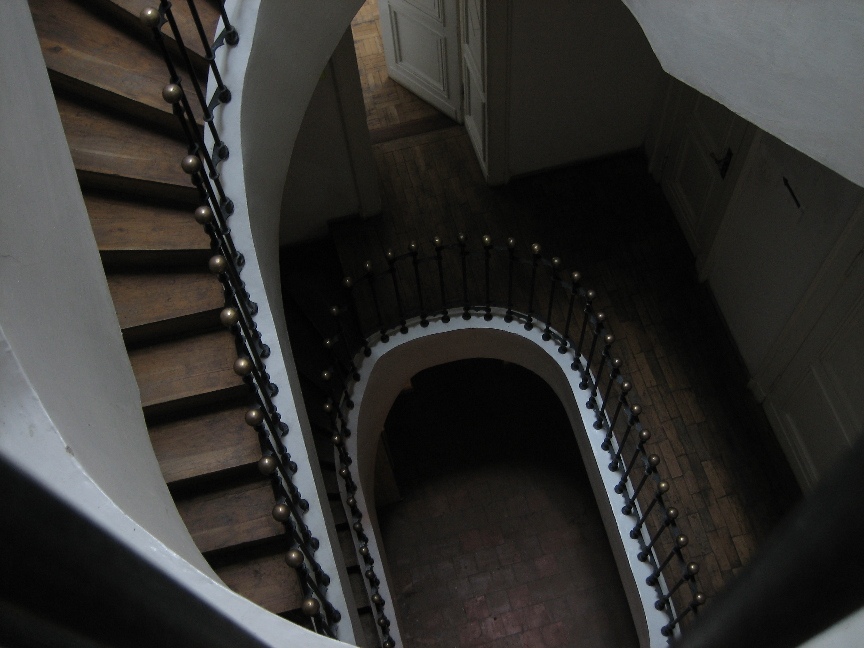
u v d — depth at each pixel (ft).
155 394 9.14
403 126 22.16
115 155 9.43
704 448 16.06
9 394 4.05
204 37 9.13
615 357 17.21
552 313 17.75
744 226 15.98
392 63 22.77
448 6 18.83
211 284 9.44
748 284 16.26
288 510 8.00
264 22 9.93
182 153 9.58
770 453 16.01
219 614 2.85
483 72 18.17
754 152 15.07
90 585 2.27
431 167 21.06
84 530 2.37
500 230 19.61
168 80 9.68
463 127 21.77
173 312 9.25
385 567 18.17
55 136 6.66
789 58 7.03
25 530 2.19
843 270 12.86
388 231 19.95
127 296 9.35
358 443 16.40
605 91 18.89
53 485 2.36
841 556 1.58
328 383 14.87
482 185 20.56
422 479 22.49
